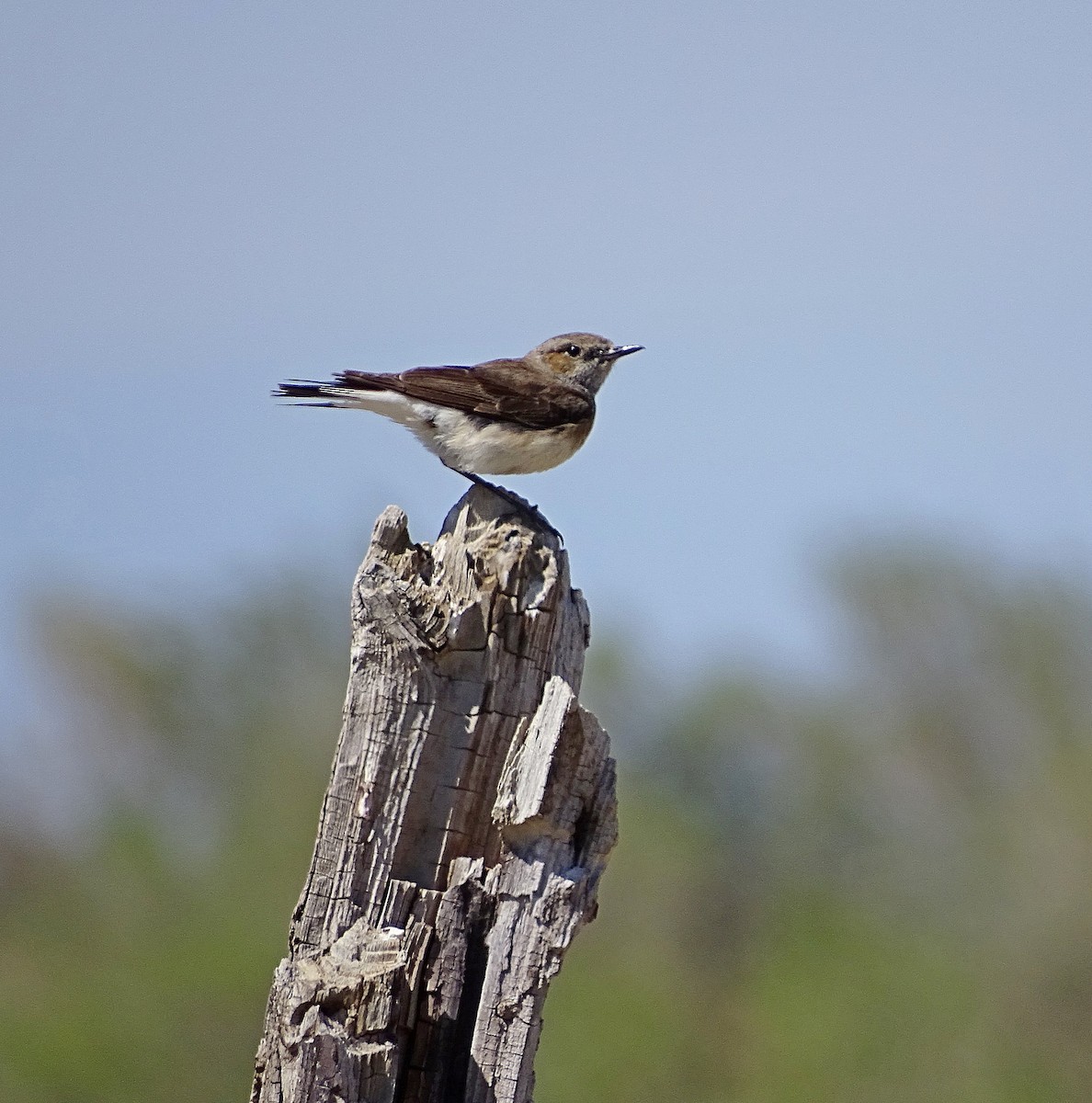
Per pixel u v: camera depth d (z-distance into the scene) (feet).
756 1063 67.77
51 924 72.84
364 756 23.86
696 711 83.61
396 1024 22.56
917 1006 67.97
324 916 23.58
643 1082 66.64
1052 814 76.07
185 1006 65.16
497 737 24.04
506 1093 22.62
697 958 76.33
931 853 81.71
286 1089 22.00
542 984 22.89
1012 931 72.43
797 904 76.64
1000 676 83.56
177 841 76.89
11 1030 65.26
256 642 80.89
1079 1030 67.72
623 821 78.02
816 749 84.74
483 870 23.47
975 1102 65.10
